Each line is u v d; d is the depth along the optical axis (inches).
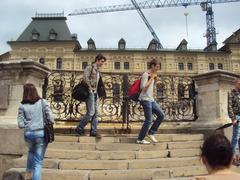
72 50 2795.3
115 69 2802.7
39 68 315.6
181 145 318.7
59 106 395.2
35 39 2849.4
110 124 433.1
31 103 231.5
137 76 441.4
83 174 244.4
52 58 2797.7
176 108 430.3
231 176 90.1
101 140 317.1
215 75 376.2
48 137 229.6
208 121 378.9
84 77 318.3
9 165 287.4
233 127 319.6
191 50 2908.5
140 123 447.8
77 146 295.4
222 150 93.5
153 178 252.4
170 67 2817.4
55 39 2837.1
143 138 309.1
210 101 382.3
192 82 418.3
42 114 231.1
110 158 281.0
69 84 405.4
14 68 308.8
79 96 314.8
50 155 276.4
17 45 2824.8
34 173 221.9
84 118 319.3
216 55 2851.9
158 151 294.8
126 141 321.1
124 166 265.4
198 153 308.3
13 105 305.3
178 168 266.5
